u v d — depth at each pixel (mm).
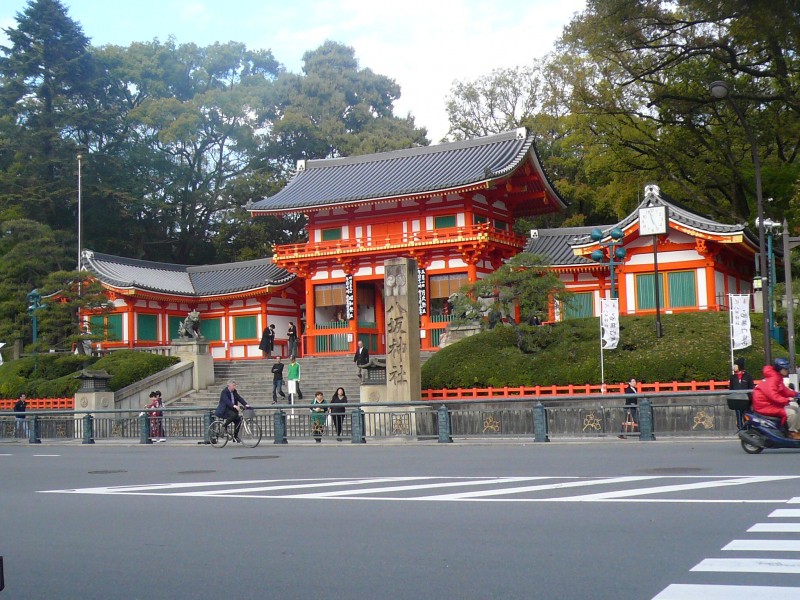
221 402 28672
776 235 43469
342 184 55281
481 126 74938
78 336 47531
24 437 37156
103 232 77312
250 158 83312
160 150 81312
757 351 31328
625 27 41469
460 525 11188
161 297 57000
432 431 29891
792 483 14133
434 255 51531
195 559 9711
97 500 15109
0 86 73875
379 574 8680
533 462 19406
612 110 49812
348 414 29547
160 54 85062
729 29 40812
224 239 81125
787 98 43688
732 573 8203
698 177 51438
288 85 87750
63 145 71812
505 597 7645
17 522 12844
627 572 8367
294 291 59719
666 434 25719
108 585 8656
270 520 12133
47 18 73062
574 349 33844
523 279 34688
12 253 59875
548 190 54000
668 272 41469
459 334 40406
